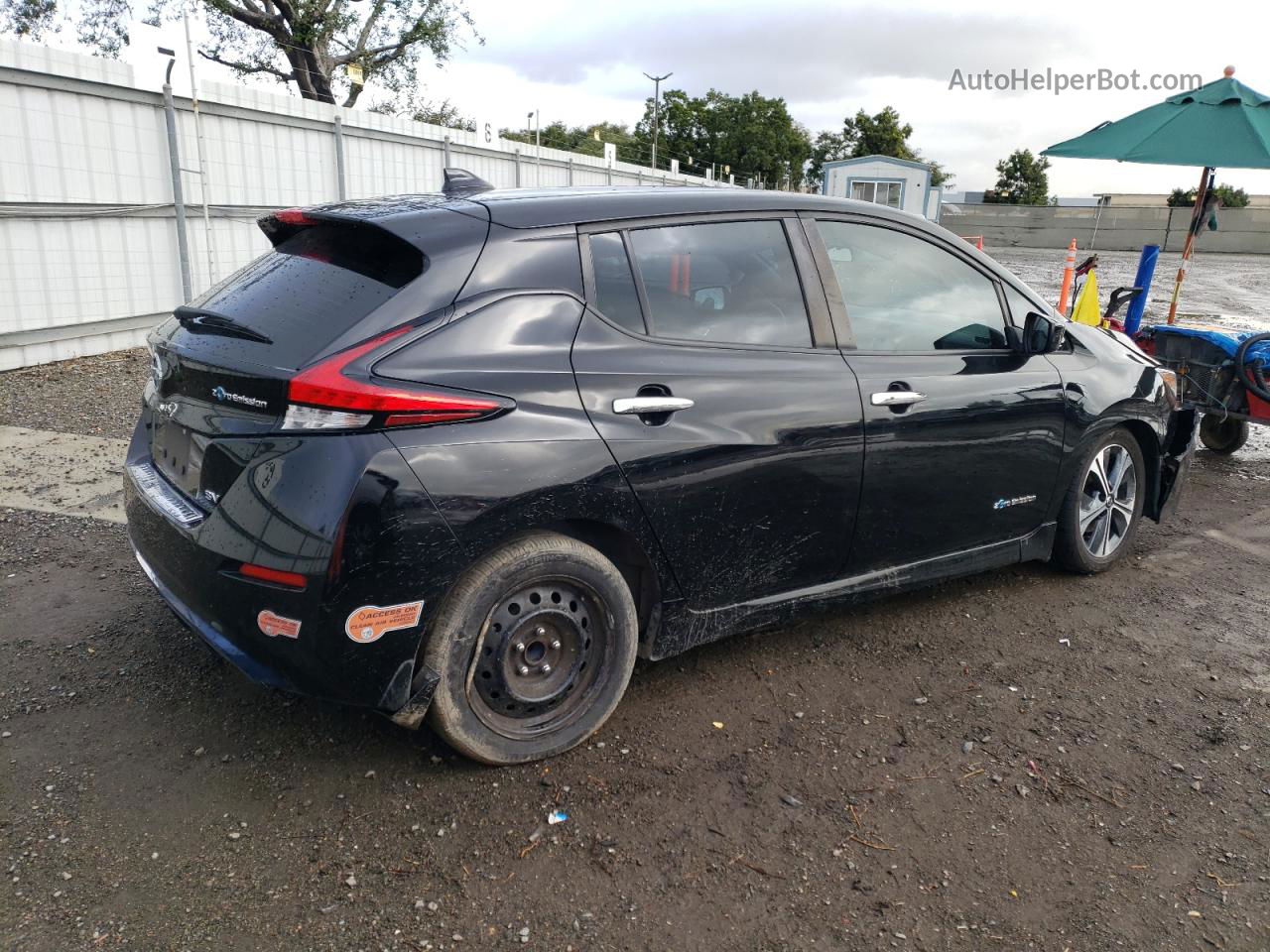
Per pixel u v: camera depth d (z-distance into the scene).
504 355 2.57
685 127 58.31
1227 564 4.70
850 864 2.44
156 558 2.77
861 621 3.90
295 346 2.45
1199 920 2.27
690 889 2.33
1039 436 3.86
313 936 2.13
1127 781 2.83
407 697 2.52
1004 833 2.58
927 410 3.41
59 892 2.23
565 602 2.76
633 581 3.04
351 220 2.75
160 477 2.91
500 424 2.51
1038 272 23.50
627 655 2.92
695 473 2.86
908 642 3.72
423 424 2.40
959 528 3.69
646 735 2.99
